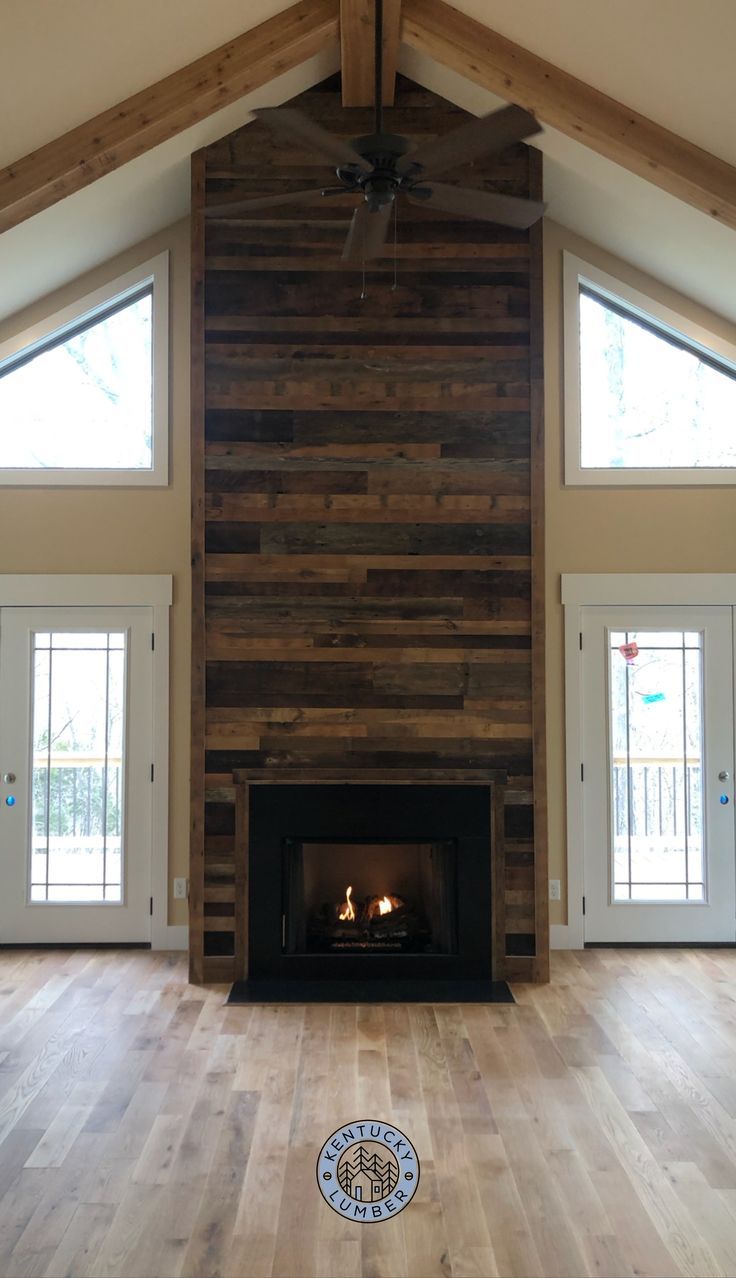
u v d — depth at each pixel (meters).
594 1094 3.57
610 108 4.18
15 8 3.50
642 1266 2.56
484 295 4.89
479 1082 3.67
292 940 4.86
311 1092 3.58
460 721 4.83
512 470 4.87
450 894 4.86
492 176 4.86
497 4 4.02
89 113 4.12
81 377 5.50
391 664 4.83
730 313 5.36
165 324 5.43
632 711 5.49
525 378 4.89
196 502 4.84
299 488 4.86
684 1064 3.85
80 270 5.35
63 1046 4.00
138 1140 3.21
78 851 5.43
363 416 4.88
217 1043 4.04
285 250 4.89
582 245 5.47
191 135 4.66
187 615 5.40
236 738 4.82
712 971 5.02
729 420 5.48
